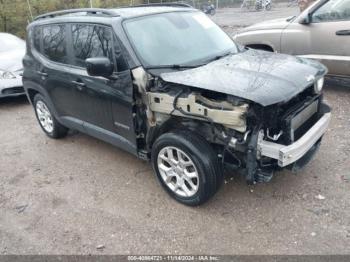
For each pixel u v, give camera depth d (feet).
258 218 11.39
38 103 18.45
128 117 12.77
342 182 12.73
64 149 17.63
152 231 11.35
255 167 10.36
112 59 12.96
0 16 43.93
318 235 10.50
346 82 22.58
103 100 13.57
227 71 11.45
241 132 10.32
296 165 11.44
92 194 13.65
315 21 20.20
